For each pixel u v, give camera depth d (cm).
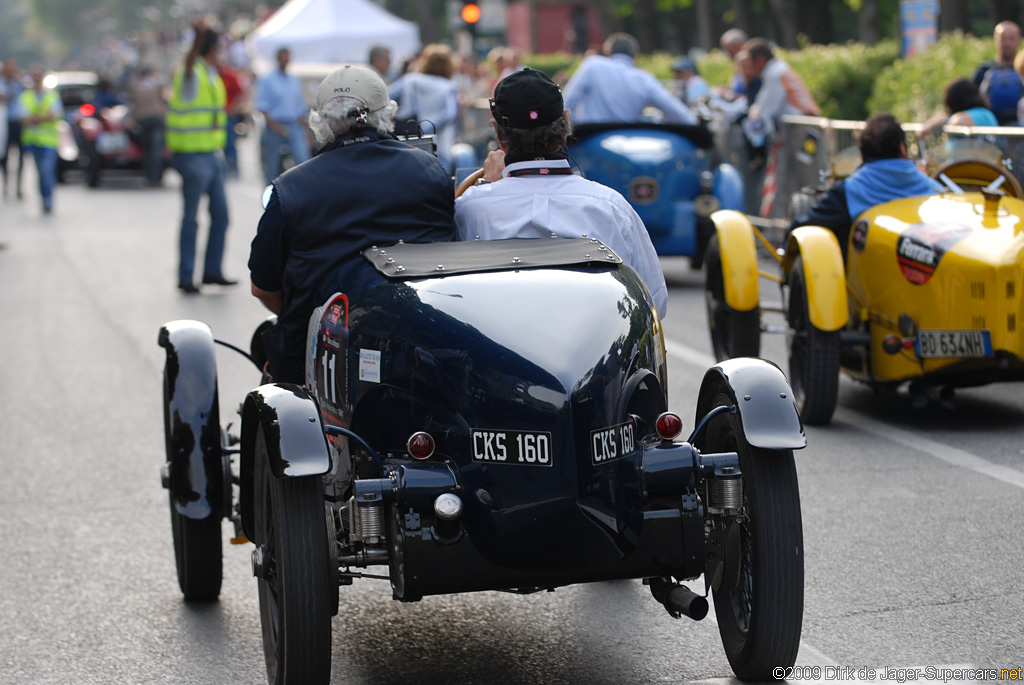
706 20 5594
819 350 955
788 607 502
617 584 693
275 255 566
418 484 468
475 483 471
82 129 3428
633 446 485
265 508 521
